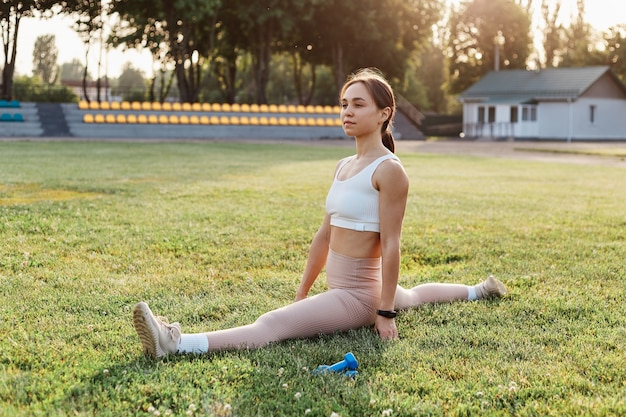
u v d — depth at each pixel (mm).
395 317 4098
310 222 7605
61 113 36219
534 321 4145
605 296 4770
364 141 3855
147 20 39656
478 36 60938
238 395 2898
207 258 5770
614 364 3395
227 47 46469
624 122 49438
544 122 47281
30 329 3785
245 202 9234
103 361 3279
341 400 2873
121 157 18391
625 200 10781
